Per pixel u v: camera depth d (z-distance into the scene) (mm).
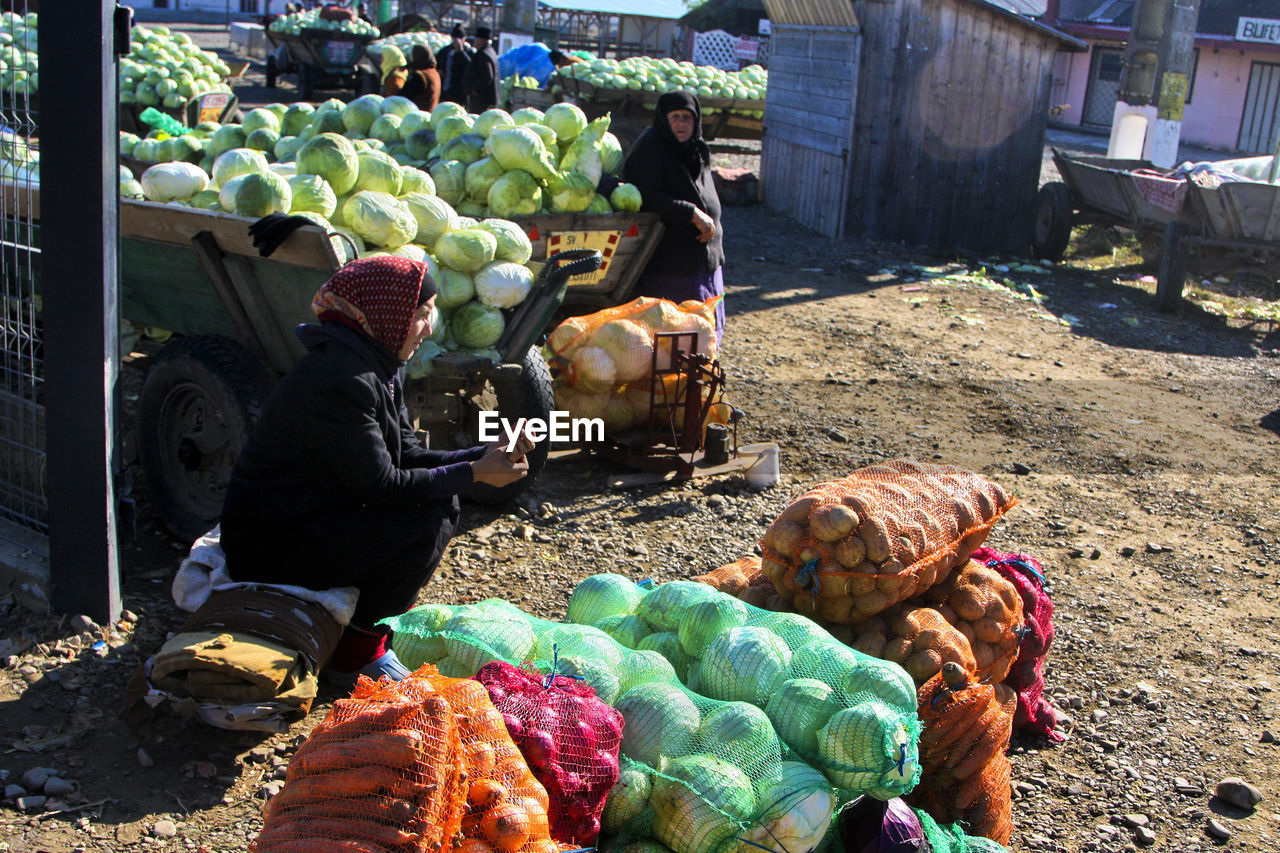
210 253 4566
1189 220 11680
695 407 6023
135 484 5500
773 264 12789
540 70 20766
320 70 23562
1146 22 16766
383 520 3588
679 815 2623
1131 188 12383
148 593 4395
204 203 5219
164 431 4891
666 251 6902
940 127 14211
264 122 7188
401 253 4957
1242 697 4422
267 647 3271
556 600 4703
